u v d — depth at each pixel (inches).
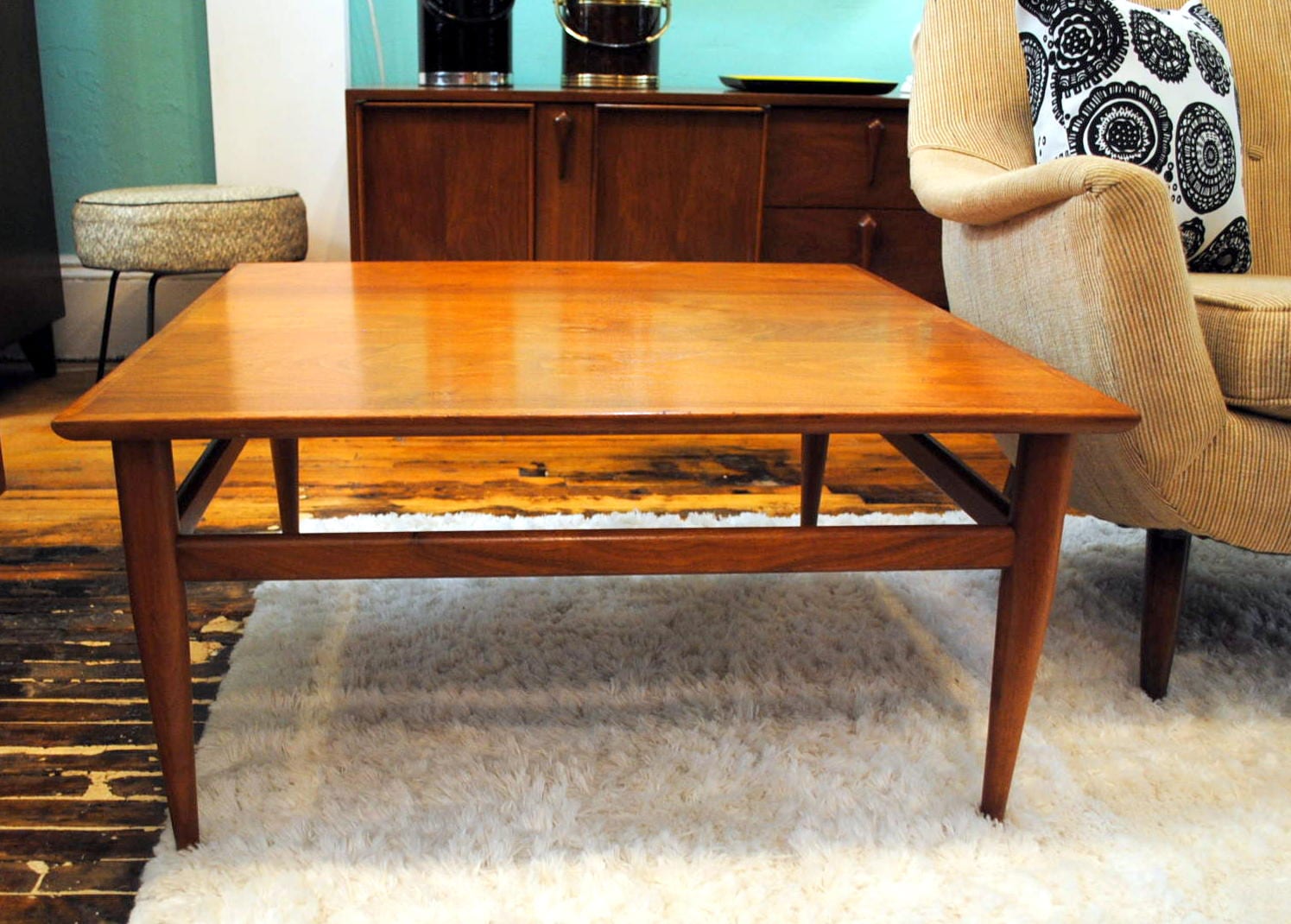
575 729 42.3
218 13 90.3
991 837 36.5
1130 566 58.8
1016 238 44.9
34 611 52.2
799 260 86.4
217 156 93.6
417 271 52.1
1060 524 34.4
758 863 35.0
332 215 95.7
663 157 82.7
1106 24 51.4
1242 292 42.8
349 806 37.4
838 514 66.6
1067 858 35.7
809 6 97.5
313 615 51.3
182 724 34.1
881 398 32.8
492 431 30.6
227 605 53.1
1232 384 41.2
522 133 81.0
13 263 83.0
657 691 44.9
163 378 33.2
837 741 41.8
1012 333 46.4
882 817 37.3
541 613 51.9
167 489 32.0
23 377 93.2
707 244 85.0
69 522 63.0
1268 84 61.4
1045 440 33.6
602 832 36.3
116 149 95.3
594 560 33.9
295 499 54.7
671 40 97.5
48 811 37.9
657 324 42.0
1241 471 41.2
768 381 34.4
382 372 34.2
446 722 42.7
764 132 82.4
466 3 81.5
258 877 33.9
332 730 42.0
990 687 45.9
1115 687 46.3
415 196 81.9
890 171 84.8
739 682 45.8
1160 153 51.3
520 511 65.4
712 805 37.8
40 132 88.4
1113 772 40.5
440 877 34.0
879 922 32.7
